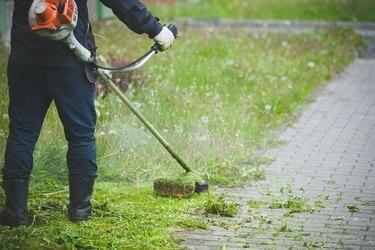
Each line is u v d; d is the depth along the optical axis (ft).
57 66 22.08
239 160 30.71
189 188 25.89
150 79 38.88
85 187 23.08
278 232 22.91
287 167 30.22
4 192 25.31
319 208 25.25
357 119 38.32
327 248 21.62
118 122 31.73
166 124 32.89
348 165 30.55
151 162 29.22
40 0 21.09
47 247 21.12
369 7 76.43
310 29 65.05
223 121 33.68
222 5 77.46
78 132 22.75
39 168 27.63
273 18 73.92
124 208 24.61
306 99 42.73
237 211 24.81
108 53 40.81
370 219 24.16
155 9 73.77
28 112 22.57
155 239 21.95
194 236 22.49
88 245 21.35
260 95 40.75
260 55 50.75
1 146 28.99
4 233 22.03
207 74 42.70
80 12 22.35
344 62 52.90
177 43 52.34
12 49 22.45
